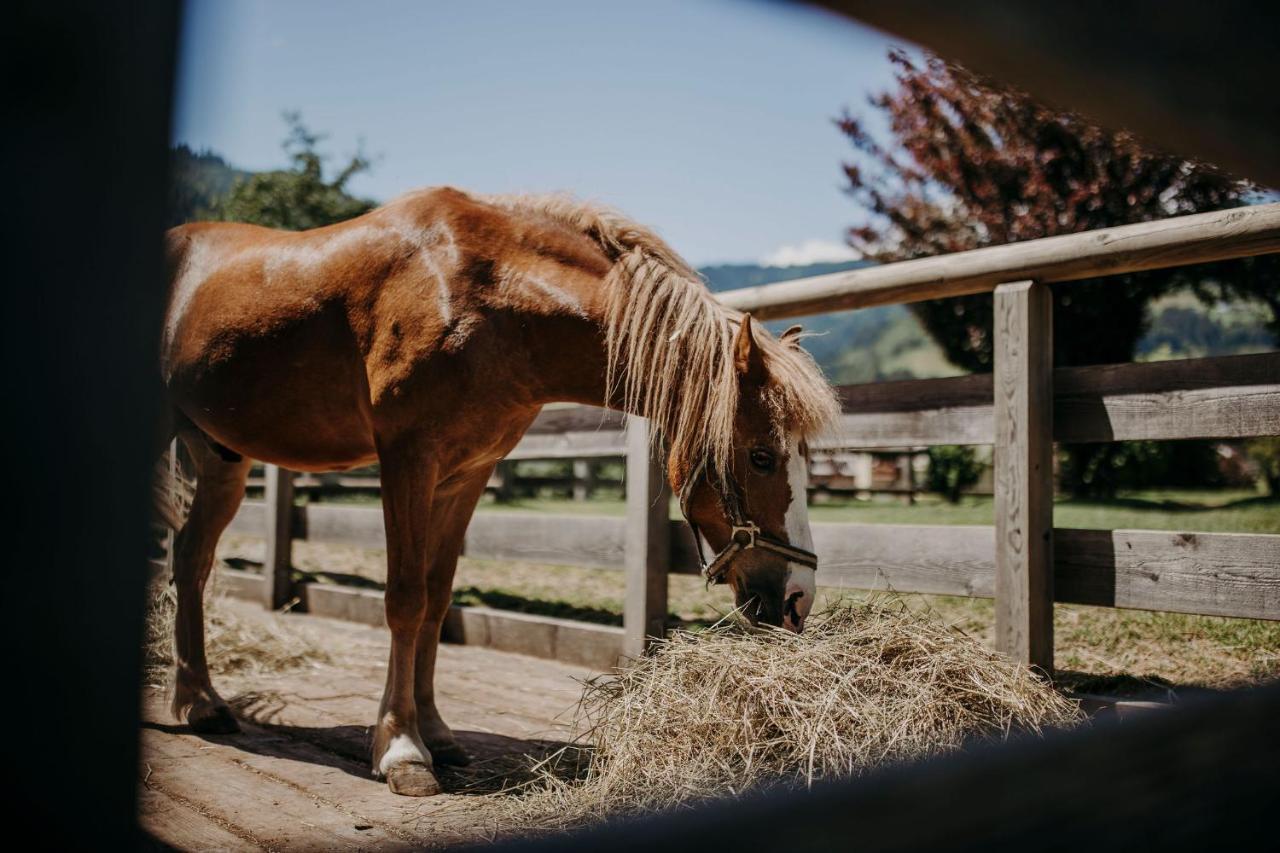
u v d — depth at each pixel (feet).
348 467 10.22
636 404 8.42
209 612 13.38
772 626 7.84
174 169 2.37
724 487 7.95
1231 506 24.57
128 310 2.28
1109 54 2.77
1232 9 2.86
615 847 2.72
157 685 11.16
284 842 6.50
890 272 10.41
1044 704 7.59
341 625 16.34
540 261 8.56
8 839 2.22
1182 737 3.39
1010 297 9.33
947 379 10.26
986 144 32.60
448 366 8.27
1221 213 8.11
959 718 7.14
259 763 8.69
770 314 11.80
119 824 2.45
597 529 13.33
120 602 2.37
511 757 8.89
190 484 11.50
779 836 2.72
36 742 2.25
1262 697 3.77
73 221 2.14
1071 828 2.98
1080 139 30.09
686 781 6.68
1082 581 9.20
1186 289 38.52
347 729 9.94
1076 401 9.30
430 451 8.40
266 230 10.28
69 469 2.22
